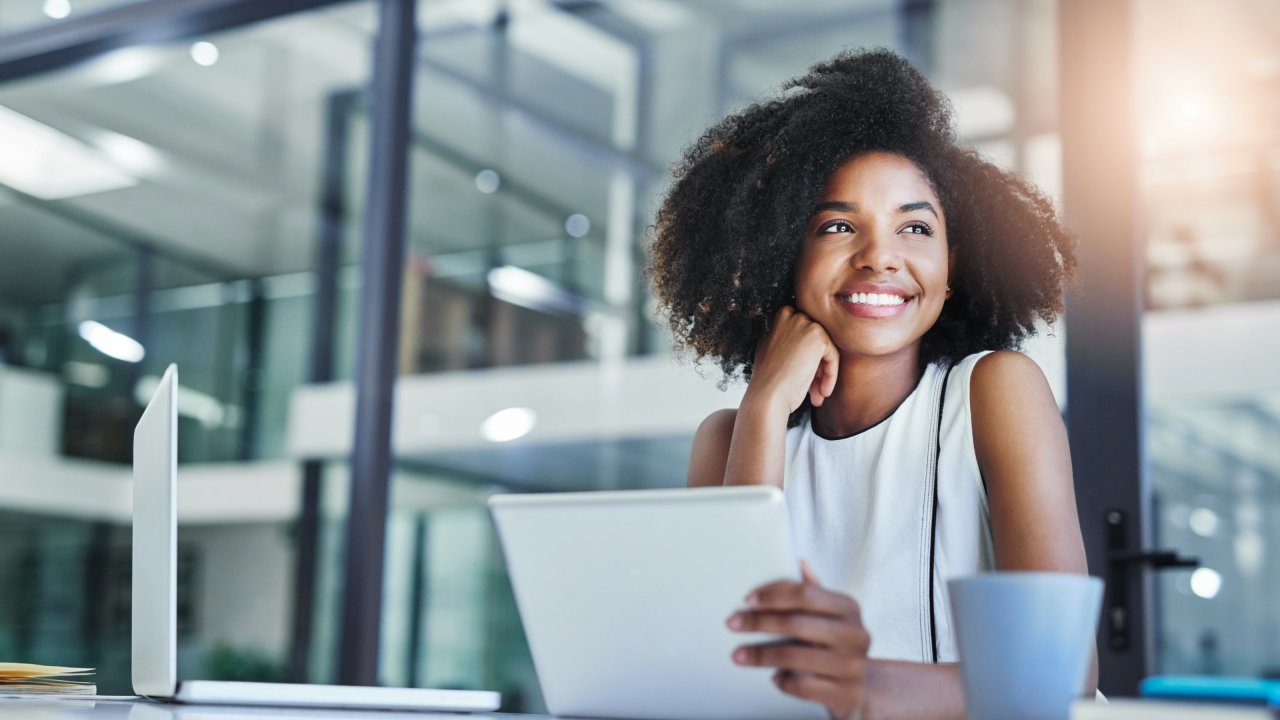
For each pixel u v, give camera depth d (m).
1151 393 2.04
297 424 3.71
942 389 1.09
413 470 4.10
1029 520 1.00
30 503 3.92
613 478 4.46
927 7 2.51
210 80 3.53
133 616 0.95
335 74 3.45
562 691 0.80
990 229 1.25
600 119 3.35
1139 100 2.10
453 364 3.95
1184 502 2.00
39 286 3.92
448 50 3.23
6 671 1.05
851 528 1.09
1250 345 2.04
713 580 0.71
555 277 3.90
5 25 3.38
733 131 1.31
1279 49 2.05
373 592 2.86
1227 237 2.05
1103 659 1.97
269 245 3.76
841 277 1.15
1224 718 0.52
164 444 0.92
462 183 3.58
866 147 1.19
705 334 1.33
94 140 3.73
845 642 0.71
